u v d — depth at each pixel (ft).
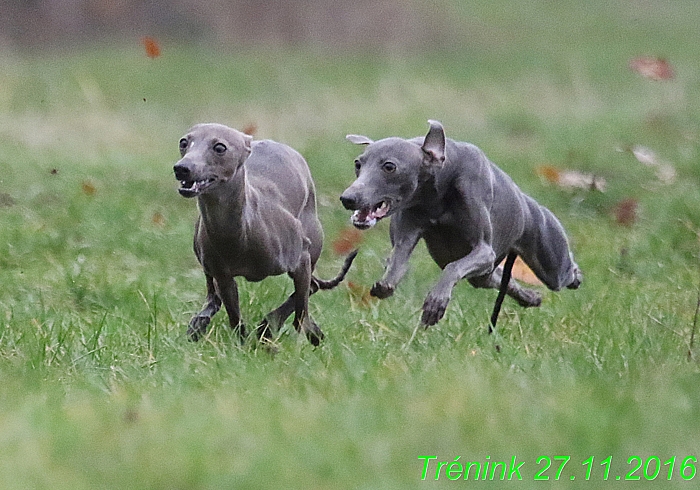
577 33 320.29
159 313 92.43
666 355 77.92
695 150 152.56
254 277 81.05
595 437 59.52
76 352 79.20
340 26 291.17
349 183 139.03
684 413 63.26
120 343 82.12
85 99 200.03
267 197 80.53
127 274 106.52
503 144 162.50
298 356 76.79
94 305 97.60
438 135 75.87
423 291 102.37
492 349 78.38
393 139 76.28
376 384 68.44
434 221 78.59
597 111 185.88
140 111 193.88
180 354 78.13
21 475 55.62
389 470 56.44
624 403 63.87
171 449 57.82
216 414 63.16
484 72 249.14
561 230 85.56
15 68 237.86
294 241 81.82
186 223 121.08
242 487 54.19
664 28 332.60
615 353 77.56
